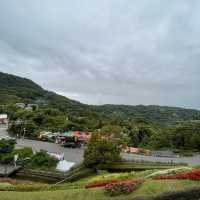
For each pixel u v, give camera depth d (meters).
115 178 36.53
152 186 26.81
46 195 27.47
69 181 54.19
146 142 129.25
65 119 161.75
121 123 149.25
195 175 28.75
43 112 172.88
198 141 123.25
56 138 123.38
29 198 26.81
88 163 60.09
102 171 58.41
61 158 70.00
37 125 151.00
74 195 26.97
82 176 56.91
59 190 30.05
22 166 62.91
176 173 32.41
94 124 155.75
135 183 27.47
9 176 57.25
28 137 130.75
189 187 26.33
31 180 56.66
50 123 154.25
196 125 137.12
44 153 69.25
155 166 61.75
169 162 71.06
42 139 125.81
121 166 61.19
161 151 106.31
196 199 25.39
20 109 192.88
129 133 128.88
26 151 71.75
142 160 71.69
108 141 61.62
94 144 61.34
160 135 131.25
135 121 182.38
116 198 25.55
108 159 59.72
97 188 28.23
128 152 95.81
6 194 28.17
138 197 25.11
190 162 78.88
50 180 57.38
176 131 130.75
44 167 63.62
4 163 65.00
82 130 144.25
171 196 25.33
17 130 139.75
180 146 125.50
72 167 63.53
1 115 185.25
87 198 26.17
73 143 109.88
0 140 76.06
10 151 71.88
